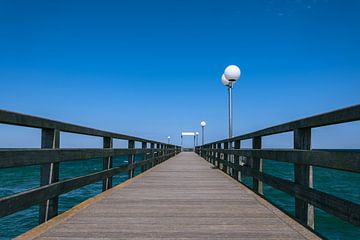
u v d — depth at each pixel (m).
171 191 6.95
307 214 3.99
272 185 5.28
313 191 3.70
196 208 5.16
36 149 3.54
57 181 4.21
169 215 4.66
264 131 5.68
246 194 6.55
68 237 3.58
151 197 6.16
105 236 3.64
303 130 4.07
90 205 5.36
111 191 6.74
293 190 4.36
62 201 13.92
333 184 20.91
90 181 5.46
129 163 9.16
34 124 3.52
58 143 4.20
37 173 34.44
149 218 4.48
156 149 15.80
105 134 6.48
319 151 3.46
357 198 14.88
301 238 3.58
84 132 5.16
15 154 3.14
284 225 4.11
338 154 3.08
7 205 3.03
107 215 4.64
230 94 11.94
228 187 7.62
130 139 9.05
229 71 11.63
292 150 4.28
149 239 3.55
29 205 3.42
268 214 4.73
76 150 4.82
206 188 7.44
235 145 8.98
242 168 7.87
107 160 6.83
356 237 8.10
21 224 10.34
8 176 29.70
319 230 8.73
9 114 3.05
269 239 3.55
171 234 3.73
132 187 7.61
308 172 3.98
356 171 2.77
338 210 3.12
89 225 4.08
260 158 6.05
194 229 3.95
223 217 4.55
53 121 4.04
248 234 3.73
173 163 17.84
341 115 2.97
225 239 3.55
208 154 19.80
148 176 10.31
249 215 4.67
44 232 3.73
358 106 2.69
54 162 4.04
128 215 4.65
